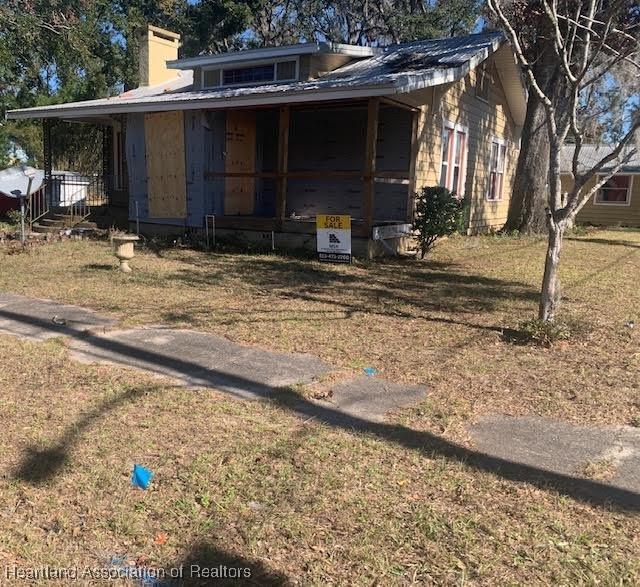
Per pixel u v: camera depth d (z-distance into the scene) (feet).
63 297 25.20
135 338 19.56
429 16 103.96
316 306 24.41
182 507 9.93
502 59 54.08
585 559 8.75
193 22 106.22
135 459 11.48
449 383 15.96
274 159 52.06
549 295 20.12
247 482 10.74
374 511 9.91
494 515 9.87
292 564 8.60
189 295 25.98
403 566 8.56
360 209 49.88
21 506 9.92
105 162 63.41
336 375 16.42
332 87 35.65
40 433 12.44
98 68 96.63
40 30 91.91
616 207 83.15
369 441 12.39
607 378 16.42
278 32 117.39
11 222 53.93
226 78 48.73
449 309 24.47
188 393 14.80
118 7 109.09
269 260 36.52
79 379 15.61
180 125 44.75
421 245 39.63
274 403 14.34
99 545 8.99
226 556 8.76
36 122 76.84
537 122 54.49
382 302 25.45
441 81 37.83
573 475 11.26
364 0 110.83
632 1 26.17
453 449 12.18
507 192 68.44
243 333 20.26
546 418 13.83
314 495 10.35
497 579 8.32
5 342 18.69
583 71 18.44
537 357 18.22
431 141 45.37
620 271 34.99
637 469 11.53
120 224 51.11
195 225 45.11
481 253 42.45
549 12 18.30
